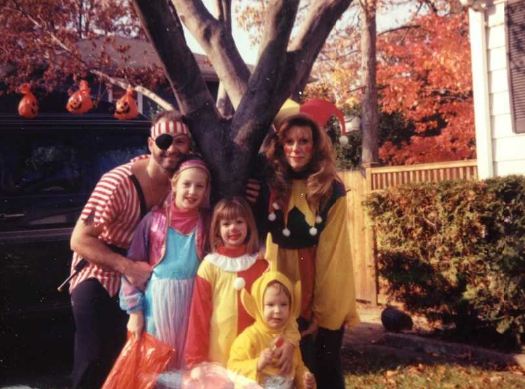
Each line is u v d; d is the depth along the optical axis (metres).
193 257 3.41
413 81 16.22
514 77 7.44
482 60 7.76
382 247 7.66
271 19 3.74
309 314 3.65
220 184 3.74
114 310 3.66
